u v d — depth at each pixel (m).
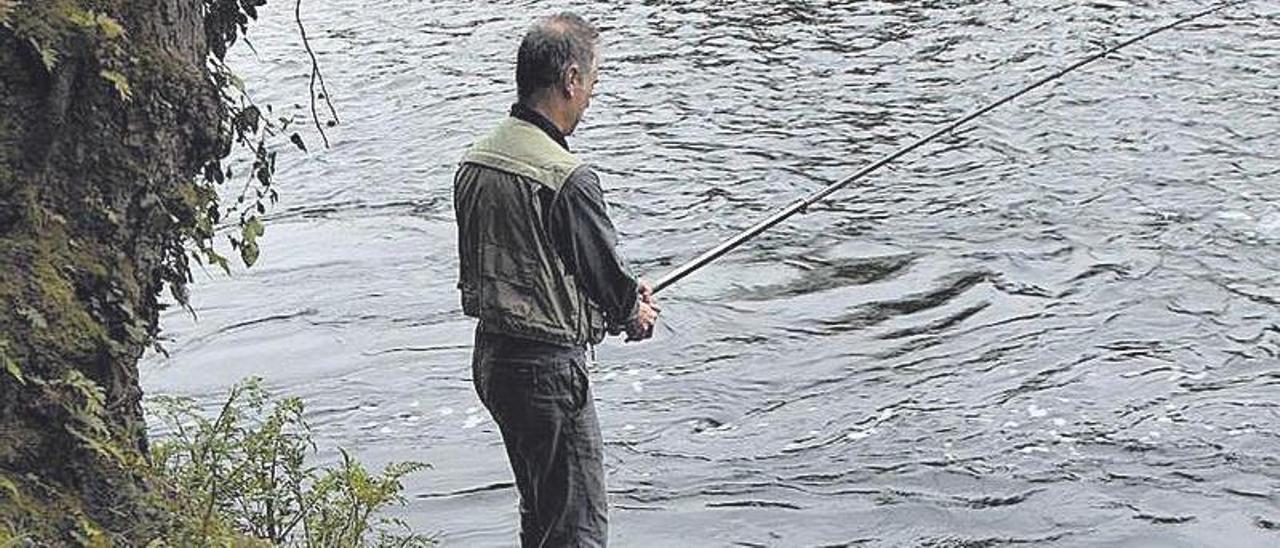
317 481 5.39
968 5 17.80
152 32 4.02
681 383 8.32
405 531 6.64
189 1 4.21
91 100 3.86
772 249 10.55
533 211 4.37
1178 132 12.60
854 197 11.62
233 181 12.88
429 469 7.34
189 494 4.59
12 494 3.59
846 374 8.37
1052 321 8.98
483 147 4.48
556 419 4.52
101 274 3.90
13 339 3.67
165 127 4.03
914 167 12.24
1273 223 10.41
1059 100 13.77
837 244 10.61
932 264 10.10
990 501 6.77
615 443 7.56
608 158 12.92
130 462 3.91
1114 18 16.67
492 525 6.73
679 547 6.46
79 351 3.78
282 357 9.00
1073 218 10.78
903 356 8.59
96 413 3.78
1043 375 8.16
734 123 13.77
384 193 12.47
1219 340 8.53
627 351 8.77
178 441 5.77
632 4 19.08
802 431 7.62
